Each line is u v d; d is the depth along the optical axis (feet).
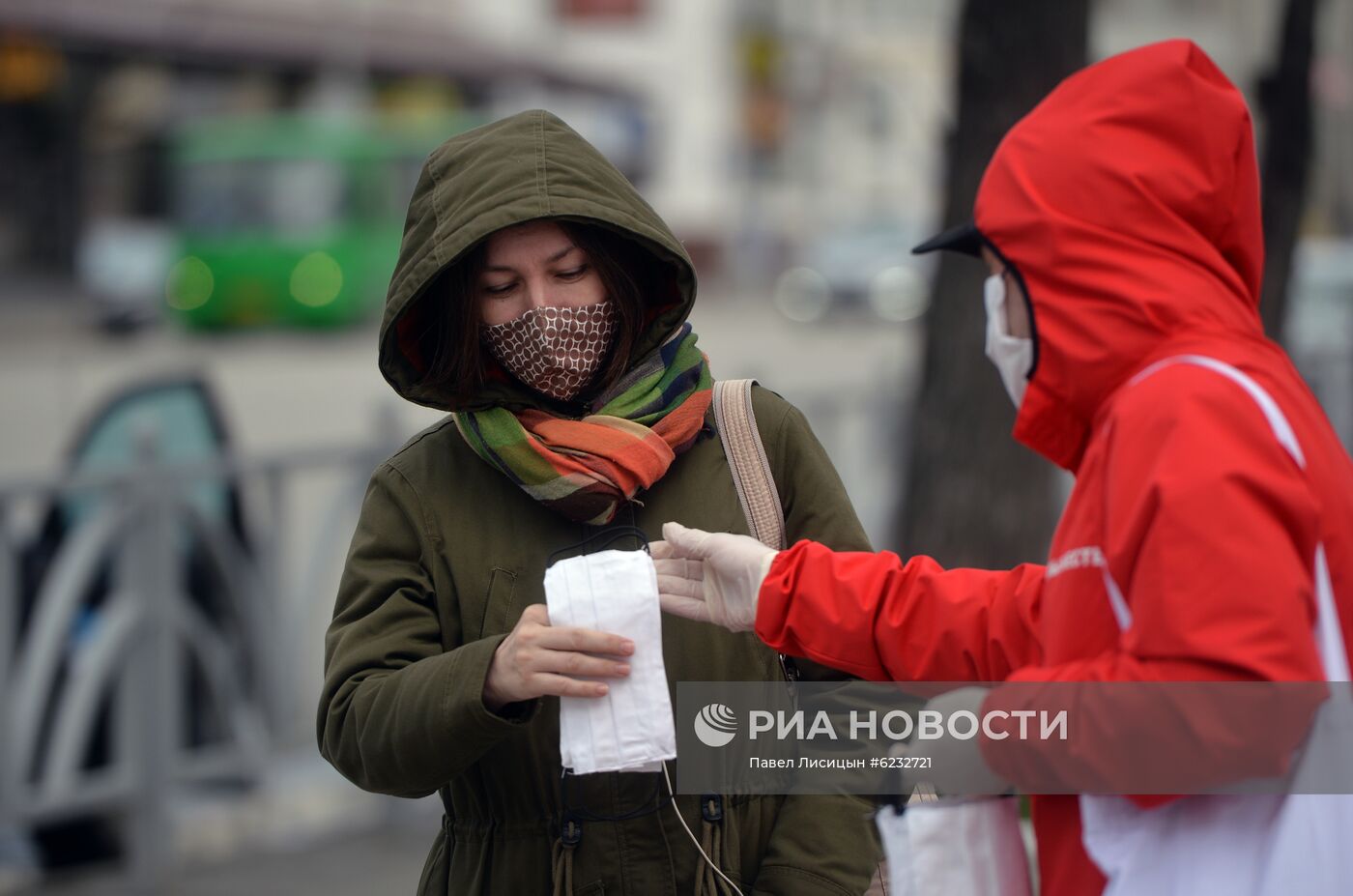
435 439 12.98
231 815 29.73
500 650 11.30
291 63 156.56
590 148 12.61
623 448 12.01
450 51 166.40
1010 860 10.48
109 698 26.40
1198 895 9.68
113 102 159.94
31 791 25.21
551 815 12.17
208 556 28.09
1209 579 8.99
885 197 256.73
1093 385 10.30
